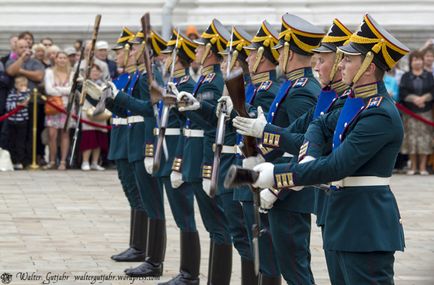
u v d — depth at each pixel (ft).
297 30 69.56
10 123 163.02
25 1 195.00
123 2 195.72
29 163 166.71
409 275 90.63
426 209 130.62
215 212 83.87
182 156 87.25
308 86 69.21
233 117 70.44
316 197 68.03
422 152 167.12
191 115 81.35
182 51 88.79
